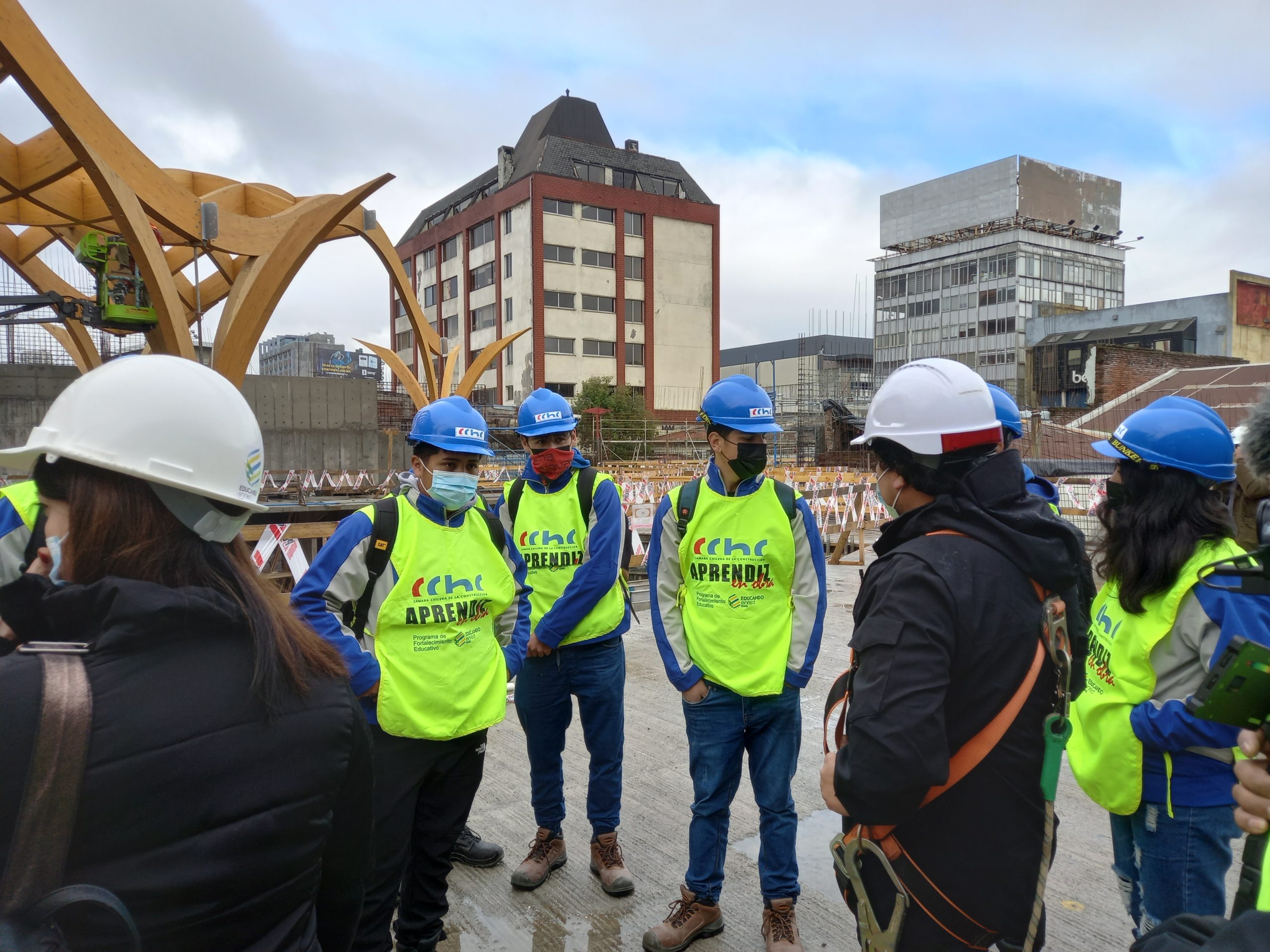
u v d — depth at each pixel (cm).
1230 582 190
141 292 1127
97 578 103
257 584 116
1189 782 198
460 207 6494
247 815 101
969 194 7262
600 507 338
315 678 115
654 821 383
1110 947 282
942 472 163
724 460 296
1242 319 5366
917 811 154
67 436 102
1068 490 980
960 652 150
